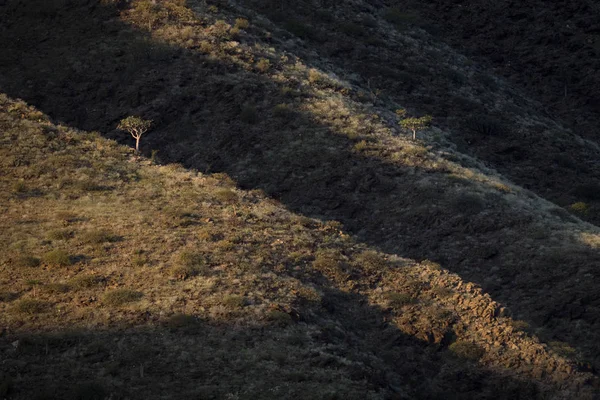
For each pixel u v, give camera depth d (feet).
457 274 433.48
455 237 461.37
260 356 290.97
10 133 475.72
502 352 349.41
